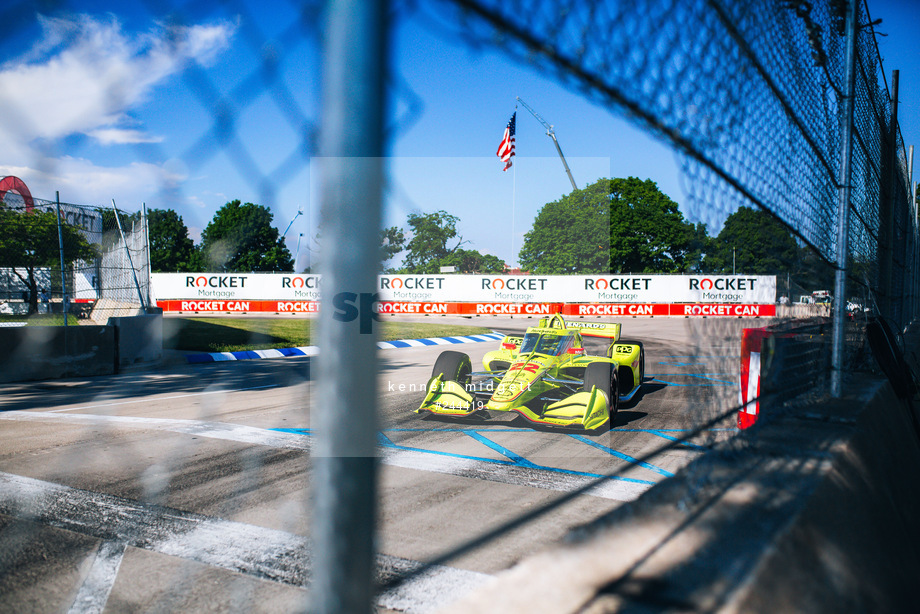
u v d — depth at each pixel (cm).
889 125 593
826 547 149
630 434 573
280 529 324
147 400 745
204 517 341
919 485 279
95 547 299
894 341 472
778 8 218
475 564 281
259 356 1360
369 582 75
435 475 434
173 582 264
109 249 1002
